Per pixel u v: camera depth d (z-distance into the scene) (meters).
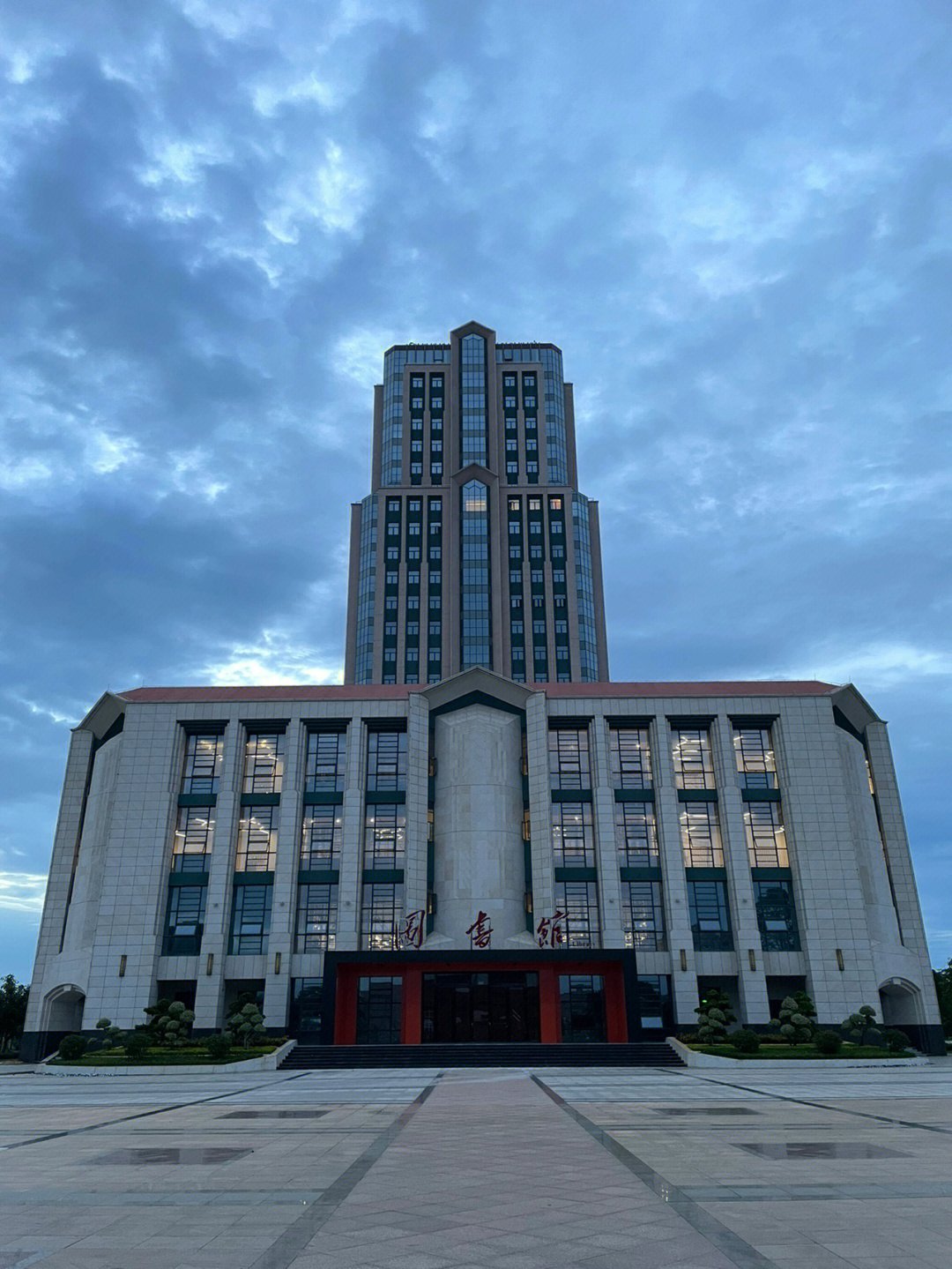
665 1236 8.69
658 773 63.84
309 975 58.59
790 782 63.38
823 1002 57.53
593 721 65.19
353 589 134.62
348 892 59.91
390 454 140.12
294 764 63.94
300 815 63.00
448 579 128.38
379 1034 56.97
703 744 66.06
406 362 147.00
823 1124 18.31
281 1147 15.60
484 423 139.75
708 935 60.12
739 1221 9.33
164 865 60.88
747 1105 22.91
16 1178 12.45
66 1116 22.09
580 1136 16.78
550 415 142.88
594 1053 46.41
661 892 61.47
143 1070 42.53
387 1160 14.05
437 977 56.72
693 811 63.81
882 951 60.81
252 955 59.22
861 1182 11.63
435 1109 22.84
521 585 129.62
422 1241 8.61
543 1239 8.62
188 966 58.75
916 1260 7.78
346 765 64.56
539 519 133.75
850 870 60.94
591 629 128.62
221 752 65.19
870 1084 31.12
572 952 54.91
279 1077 39.28
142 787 62.69
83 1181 12.20
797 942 60.28
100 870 61.88
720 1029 49.56
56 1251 8.35
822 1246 8.28
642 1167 13.00
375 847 62.72
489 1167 13.16
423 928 59.44
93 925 60.56
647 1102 24.05
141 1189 11.58
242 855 62.31
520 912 61.16
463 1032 55.59
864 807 65.88
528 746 64.81
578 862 62.53
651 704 65.81
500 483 136.00
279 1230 9.15
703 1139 16.00
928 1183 11.48
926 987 62.12
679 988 57.72
